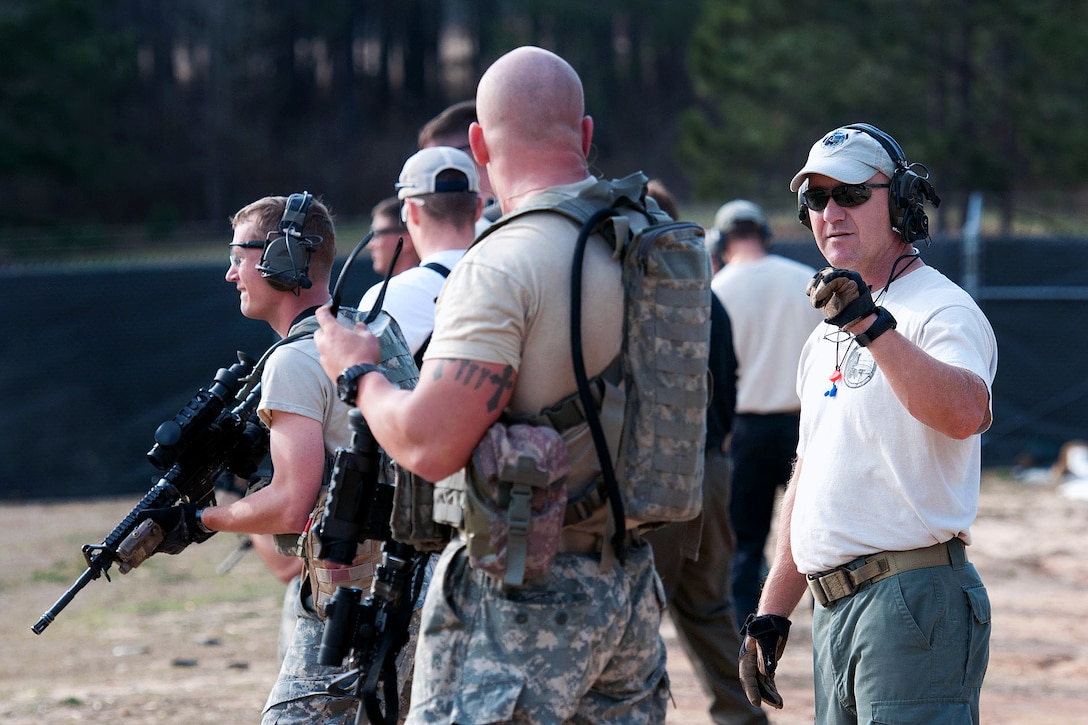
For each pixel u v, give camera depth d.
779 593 7.92
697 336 6.22
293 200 8.34
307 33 133.25
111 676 15.32
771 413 15.08
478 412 5.85
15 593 20.34
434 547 6.44
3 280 28.53
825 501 7.36
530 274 5.92
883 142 7.43
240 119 123.12
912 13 56.38
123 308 29.02
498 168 6.40
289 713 8.07
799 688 14.64
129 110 109.81
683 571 11.84
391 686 6.85
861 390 7.27
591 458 6.07
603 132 139.12
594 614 6.06
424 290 9.57
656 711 6.59
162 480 8.33
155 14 120.25
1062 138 55.66
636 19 144.75
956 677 7.05
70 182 87.81
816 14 59.03
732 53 61.06
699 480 6.26
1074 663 15.60
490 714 5.83
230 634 17.47
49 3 79.62
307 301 8.48
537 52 6.39
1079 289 29.70
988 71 57.88
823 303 6.66
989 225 55.53
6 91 81.00
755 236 15.72
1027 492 27.62
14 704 13.97
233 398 8.52
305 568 8.15
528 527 5.80
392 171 125.62
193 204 110.62
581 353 5.94
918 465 7.09
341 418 8.08
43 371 28.78
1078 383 29.94
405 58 143.75
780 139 63.56
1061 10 52.88
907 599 7.06
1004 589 19.59
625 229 6.11
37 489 28.67
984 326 7.16
